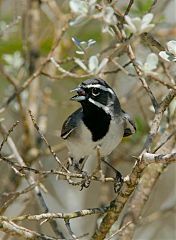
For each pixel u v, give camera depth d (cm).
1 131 1249
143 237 1547
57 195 1569
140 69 934
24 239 924
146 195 1141
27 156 1391
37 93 1459
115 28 1008
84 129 1119
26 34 1495
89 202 1705
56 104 1528
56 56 1473
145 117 1375
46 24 1719
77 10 905
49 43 1585
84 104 1122
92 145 1129
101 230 987
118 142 1139
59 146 1457
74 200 1516
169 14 1526
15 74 1493
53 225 1112
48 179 1553
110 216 972
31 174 1193
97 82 1121
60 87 1681
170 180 1684
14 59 1495
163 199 1673
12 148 1214
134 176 920
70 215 934
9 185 1391
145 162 890
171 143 1098
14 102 1481
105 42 1481
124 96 1509
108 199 1449
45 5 1605
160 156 876
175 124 1107
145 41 1033
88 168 1455
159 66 1216
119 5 1434
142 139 1412
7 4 1658
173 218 1636
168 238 1616
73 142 1148
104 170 1443
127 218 1138
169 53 915
